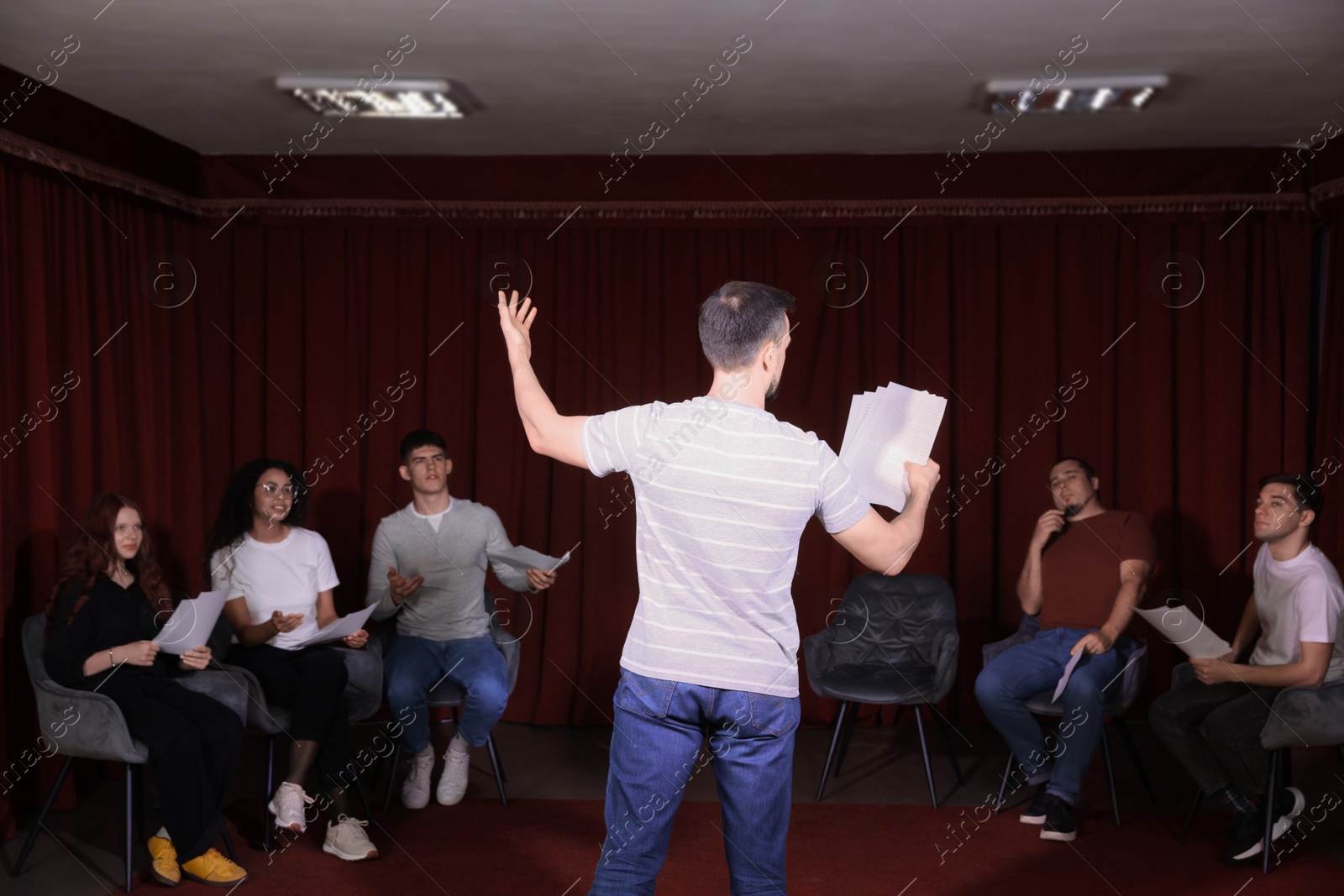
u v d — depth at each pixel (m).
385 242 4.64
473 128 4.10
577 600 4.61
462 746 3.59
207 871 2.91
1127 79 3.43
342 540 4.64
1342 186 4.07
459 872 3.01
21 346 3.47
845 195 4.46
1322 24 2.95
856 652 4.09
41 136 3.49
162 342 4.26
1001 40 3.10
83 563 3.12
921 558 4.54
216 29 3.03
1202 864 3.08
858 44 3.12
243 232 4.60
